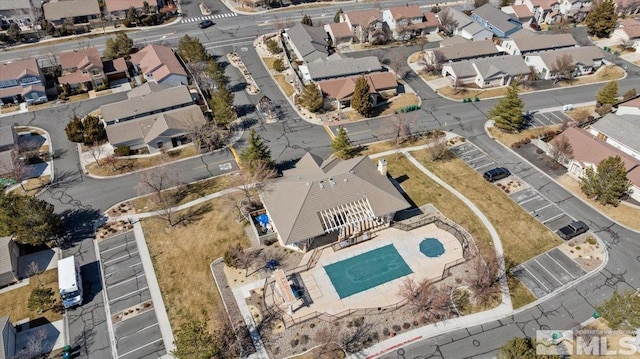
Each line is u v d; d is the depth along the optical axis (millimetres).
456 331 51844
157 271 59375
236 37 123375
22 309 55125
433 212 67250
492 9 126812
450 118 90938
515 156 79312
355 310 53594
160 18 132250
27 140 85250
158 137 81188
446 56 107938
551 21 132750
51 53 112188
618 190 66188
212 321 52875
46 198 72125
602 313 50406
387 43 121125
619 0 134000
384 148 82375
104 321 53719
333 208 61438
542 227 64812
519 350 43094
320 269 58625
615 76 105750
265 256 60406
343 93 94312
